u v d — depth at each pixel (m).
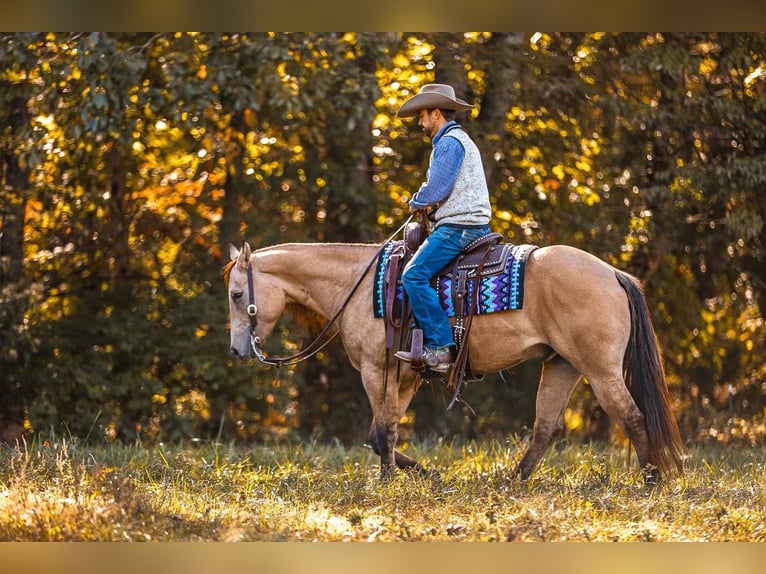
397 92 16.20
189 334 15.99
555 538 5.85
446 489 7.60
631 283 7.56
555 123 16.20
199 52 13.73
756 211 15.72
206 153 15.42
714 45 15.93
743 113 15.44
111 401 15.73
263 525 6.32
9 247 14.88
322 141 15.36
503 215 16.38
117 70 13.17
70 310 16.31
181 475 8.26
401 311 7.89
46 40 13.80
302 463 9.70
